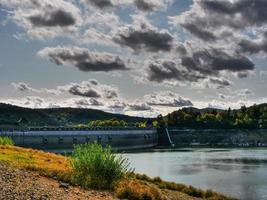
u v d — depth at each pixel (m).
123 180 31.50
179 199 37.19
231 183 71.75
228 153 159.75
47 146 181.12
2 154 41.69
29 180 22.92
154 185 45.09
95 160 28.56
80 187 26.36
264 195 59.69
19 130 169.88
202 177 79.19
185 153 161.12
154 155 148.25
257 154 152.50
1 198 16.53
